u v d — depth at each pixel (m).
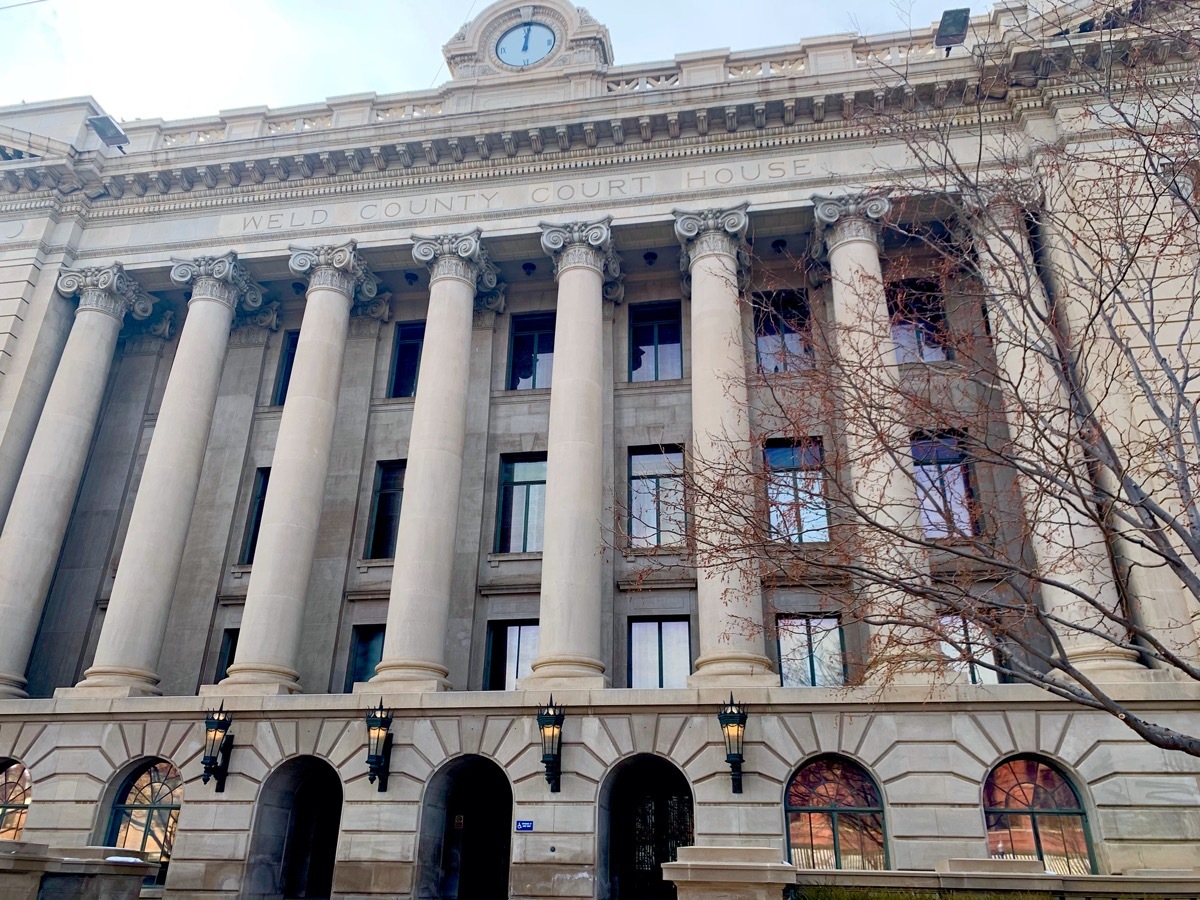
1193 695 18.98
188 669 27.11
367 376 30.47
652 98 27.56
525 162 28.72
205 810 21.88
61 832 22.20
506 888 23.22
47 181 30.77
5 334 28.84
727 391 23.59
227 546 28.83
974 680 21.12
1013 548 21.30
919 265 26.44
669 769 22.67
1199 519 13.05
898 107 25.78
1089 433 13.98
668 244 28.14
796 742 20.30
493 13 32.75
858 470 22.28
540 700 21.44
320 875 23.84
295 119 31.59
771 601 22.84
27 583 25.64
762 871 11.73
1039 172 20.39
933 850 18.97
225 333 29.06
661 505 26.70
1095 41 20.53
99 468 30.70
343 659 26.66
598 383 25.66
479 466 28.17
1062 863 18.80
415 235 28.39
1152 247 20.73
